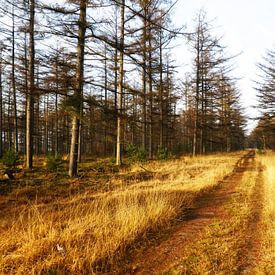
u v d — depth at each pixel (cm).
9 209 752
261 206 789
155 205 692
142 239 539
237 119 3897
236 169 1777
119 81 1606
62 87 1157
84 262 428
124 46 1195
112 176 1284
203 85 2712
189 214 727
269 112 3016
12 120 3425
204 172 1473
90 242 495
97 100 1180
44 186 1030
